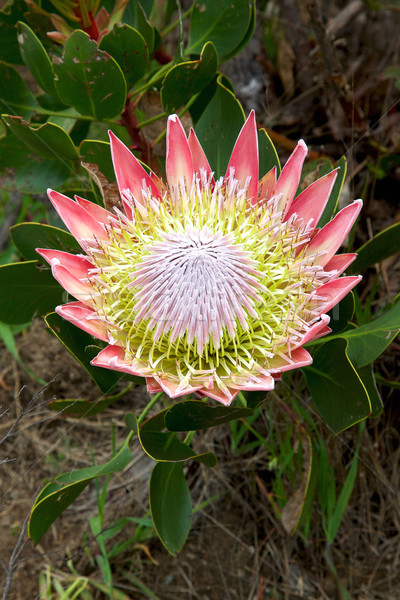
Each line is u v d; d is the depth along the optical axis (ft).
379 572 2.12
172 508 1.82
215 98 2.00
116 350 1.62
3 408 2.44
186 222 1.73
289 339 1.57
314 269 1.62
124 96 1.87
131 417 1.72
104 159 1.91
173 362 1.68
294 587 2.10
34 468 2.34
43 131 1.87
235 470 2.24
